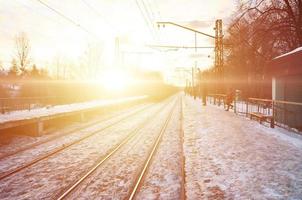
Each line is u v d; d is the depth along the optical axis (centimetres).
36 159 831
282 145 911
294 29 2120
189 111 2470
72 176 672
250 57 3569
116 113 2523
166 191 558
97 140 1150
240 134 1143
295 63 1102
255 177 604
